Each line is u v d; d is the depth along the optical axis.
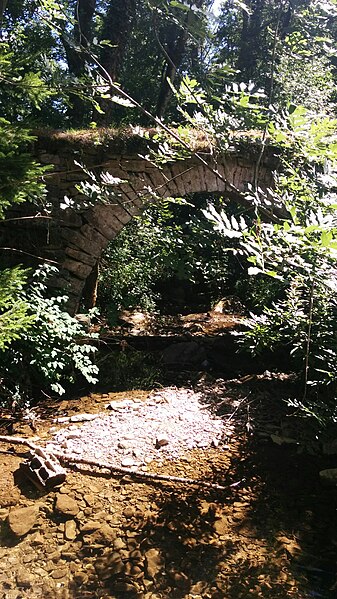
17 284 4.03
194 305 11.60
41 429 4.89
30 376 5.69
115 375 6.36
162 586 3.08
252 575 3.18
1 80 3.18
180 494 3.96
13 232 6.27
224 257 11.79
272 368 6.60
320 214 2.40
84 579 3.11
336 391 4.84
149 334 8.44
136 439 4.73
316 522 3.70
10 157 2.88
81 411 5.34
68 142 6.30
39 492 3.90
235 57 8.54
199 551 3.37
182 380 6.41
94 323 8.80
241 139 3.80
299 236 2.53
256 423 5.14
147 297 10.41
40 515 3.66
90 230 6.55
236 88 3.22
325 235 2.20
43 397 5.67
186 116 3.40
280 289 8.34
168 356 7.03
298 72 5.89
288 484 4.16
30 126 3.26
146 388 6.09
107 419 5.10
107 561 3.26
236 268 12.18
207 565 3.25
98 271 8.66
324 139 3.22
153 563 3.25
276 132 3.12
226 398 5.72
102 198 3.80
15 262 6.30
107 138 6.41
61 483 4.00
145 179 6.64
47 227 6.30
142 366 6.70
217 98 3.24
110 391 5.97
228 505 3.86
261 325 5.13
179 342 7.83
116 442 4.66
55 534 3.48
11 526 3.50
